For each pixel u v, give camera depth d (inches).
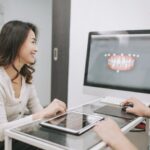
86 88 64.7
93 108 54.2
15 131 38.8
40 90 156.0
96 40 61.4
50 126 39.6
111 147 31.4
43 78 156.4
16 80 57.1
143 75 55.2
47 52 155.9
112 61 59.2
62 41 89.4
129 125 42.8
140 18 71.4
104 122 36.4
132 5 72.2
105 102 58.7
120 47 58.1
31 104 63.6
